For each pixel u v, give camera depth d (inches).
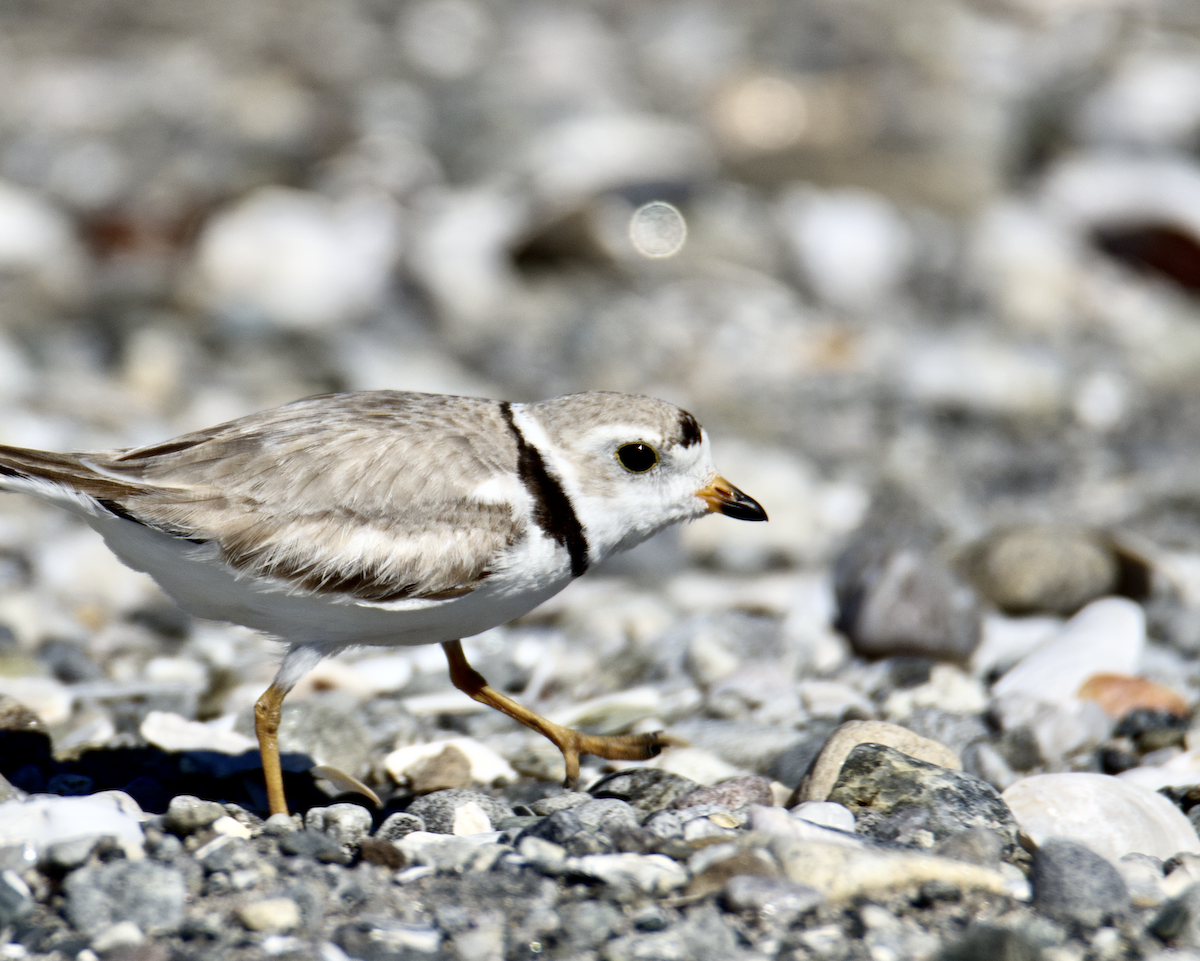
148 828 241.3
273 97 1133.1
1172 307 772.0
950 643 369.4
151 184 942.4
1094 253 828.0
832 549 498.3
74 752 293.7
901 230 852.0
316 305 763.4
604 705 333.1
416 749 295.4
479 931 211.5
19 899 215.3
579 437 264.2
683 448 269.0
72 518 498.6
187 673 366.9
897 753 261.3
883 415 639.1
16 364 645.9
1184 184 855.7
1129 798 252.2
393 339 734.5
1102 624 361.7
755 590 442.3
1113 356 703.7
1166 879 231.5
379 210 868.0
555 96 1092.5
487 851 232.4
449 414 263.0
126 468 251.3
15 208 852.6
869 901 219.8
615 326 734.5
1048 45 1233.4
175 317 749.3
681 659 364.8
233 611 257.6
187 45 1301.7
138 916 213.6
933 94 1056.8
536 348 716.7
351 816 245.9
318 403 265.0
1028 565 410.3
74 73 1197.1
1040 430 627.8
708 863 225.1
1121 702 318.3
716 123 1027.3
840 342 709.9
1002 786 284.4
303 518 247.3
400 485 251.3
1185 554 477.1
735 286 789.2
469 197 901.2
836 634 387.9
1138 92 1026.1
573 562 267.4
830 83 1099.3
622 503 267.7
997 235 818.2
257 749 294.8
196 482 248.8
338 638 259.1
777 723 316.5
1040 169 953.5
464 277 786.2
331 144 1011.3
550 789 286.4
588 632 400.2
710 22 1317.7
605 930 213.0
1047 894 221.0
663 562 478.9
